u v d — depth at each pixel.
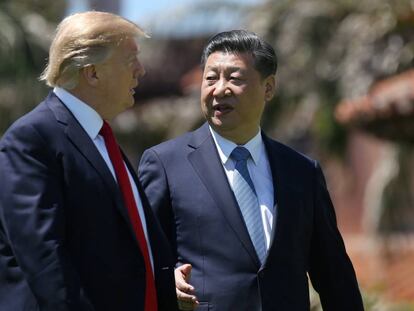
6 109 19.52
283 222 8.30
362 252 27.38
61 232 6.96
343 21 24.56
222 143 8.51
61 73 7.32
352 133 25.09
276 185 8.41
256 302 8.12
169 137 27.39
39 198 6.95
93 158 7.23
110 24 7.32
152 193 8.41
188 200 8.34
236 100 8.34
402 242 25.06
